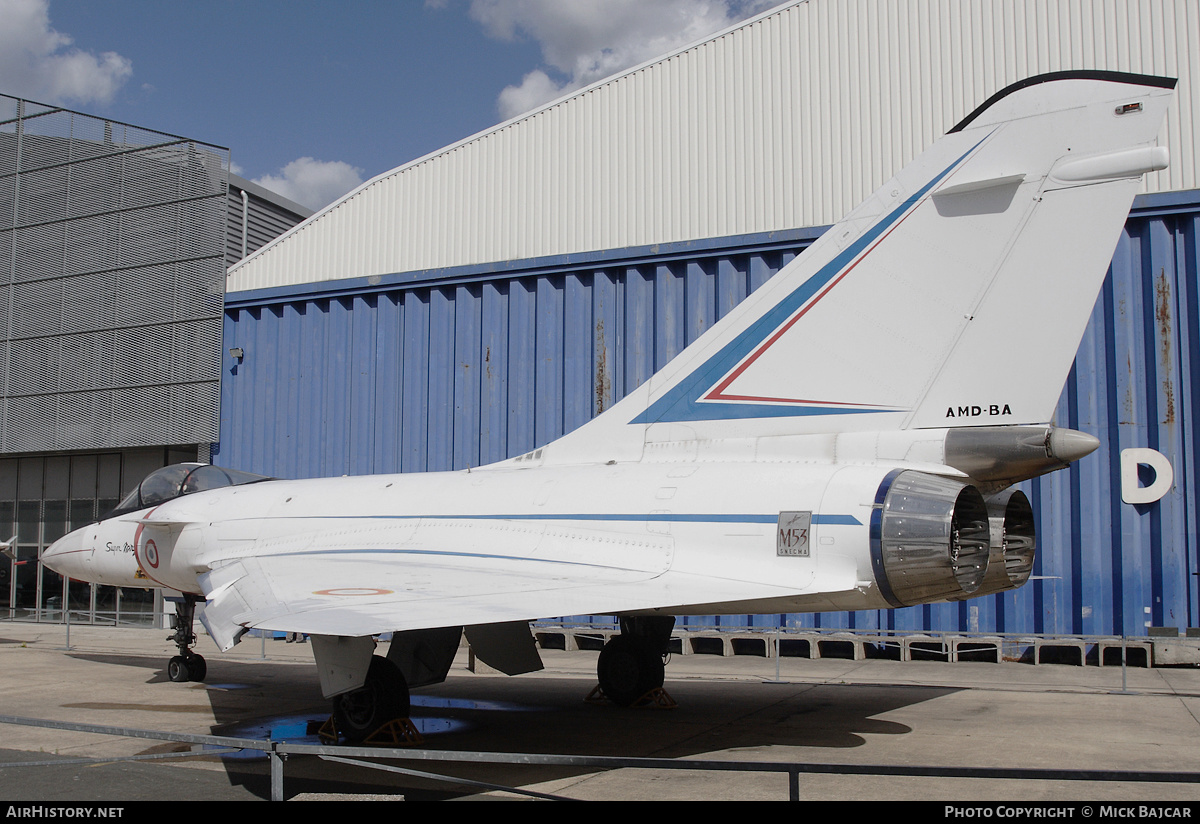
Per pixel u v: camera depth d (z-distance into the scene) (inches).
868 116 490.9
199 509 360.5
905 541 204.8
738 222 510.9
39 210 709.9
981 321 222.4
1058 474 432.1
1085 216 212.5
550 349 534.3
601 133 552.4
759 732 264.5
